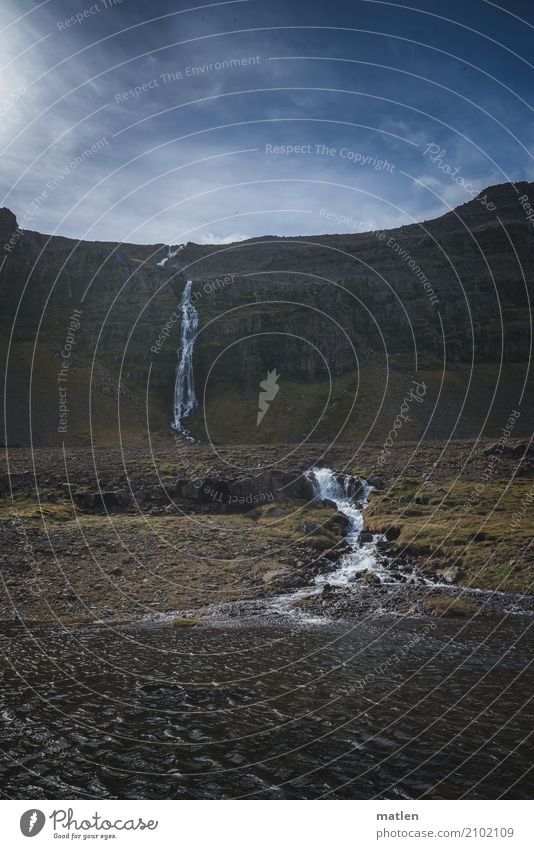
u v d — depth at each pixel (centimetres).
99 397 11638
